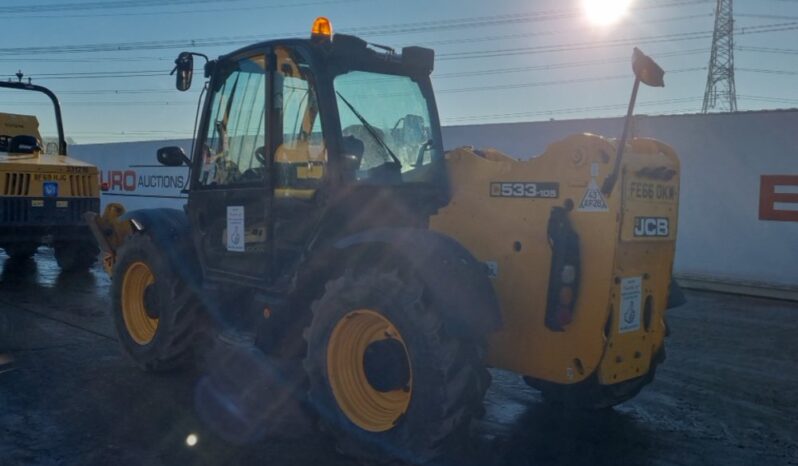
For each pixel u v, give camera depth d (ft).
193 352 18.84
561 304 12.91
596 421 16.19
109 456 13.94
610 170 12.62
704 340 23.75
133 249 19.54
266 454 14.16
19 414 16.08
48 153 38.11
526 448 14.61
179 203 54.19
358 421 13.76
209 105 17.58
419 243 13.04
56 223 34.09
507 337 13.88
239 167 16.66
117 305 20.06
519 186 13.70
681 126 35.50
